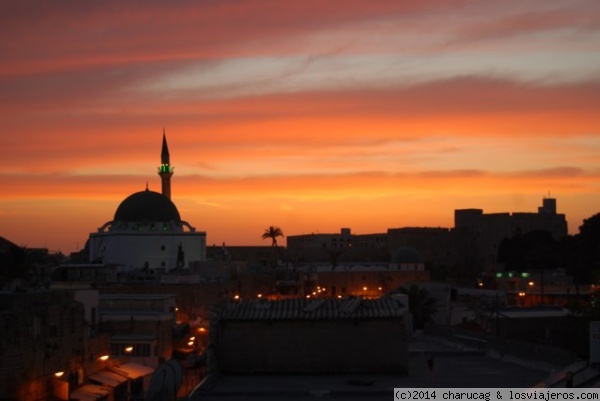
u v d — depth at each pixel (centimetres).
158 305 8281
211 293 11406
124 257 19062
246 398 3073
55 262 15062
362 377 3431
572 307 6750
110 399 5947
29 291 5566
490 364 3778
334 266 19850
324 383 3312
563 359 3388
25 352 4922
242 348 3503
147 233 19112
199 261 17450
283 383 3319
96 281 11688
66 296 5762
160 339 7925
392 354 3481
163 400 2998
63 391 5250
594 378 2652
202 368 8081
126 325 7938
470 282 18412
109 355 6562
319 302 3656
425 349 4512
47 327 5266
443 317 11844
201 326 9819
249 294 14675
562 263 18850
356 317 3494
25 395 4881
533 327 6881
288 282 16688
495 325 7244
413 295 11756
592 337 2742
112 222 19575
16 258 10488
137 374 6581
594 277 7881
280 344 3503
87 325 6075
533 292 14125
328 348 3494
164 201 19812
